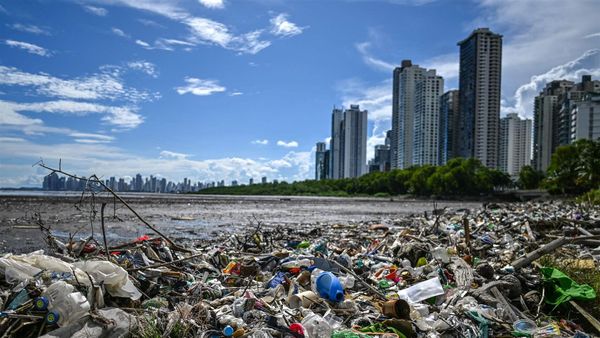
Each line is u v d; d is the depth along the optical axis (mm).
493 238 14344
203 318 6090
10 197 65312
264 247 13219
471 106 165500
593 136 130750
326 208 62250
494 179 123500
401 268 9578
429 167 127250
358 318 6402
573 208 28500
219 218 37094
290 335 5602
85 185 8047
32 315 5273
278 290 7266
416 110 188500
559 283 8320
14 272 6012
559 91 180500
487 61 161500
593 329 7363
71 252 8562
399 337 5832
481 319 6531
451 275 8820
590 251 13211
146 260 8305
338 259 9516
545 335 6414
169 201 70000
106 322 5281
